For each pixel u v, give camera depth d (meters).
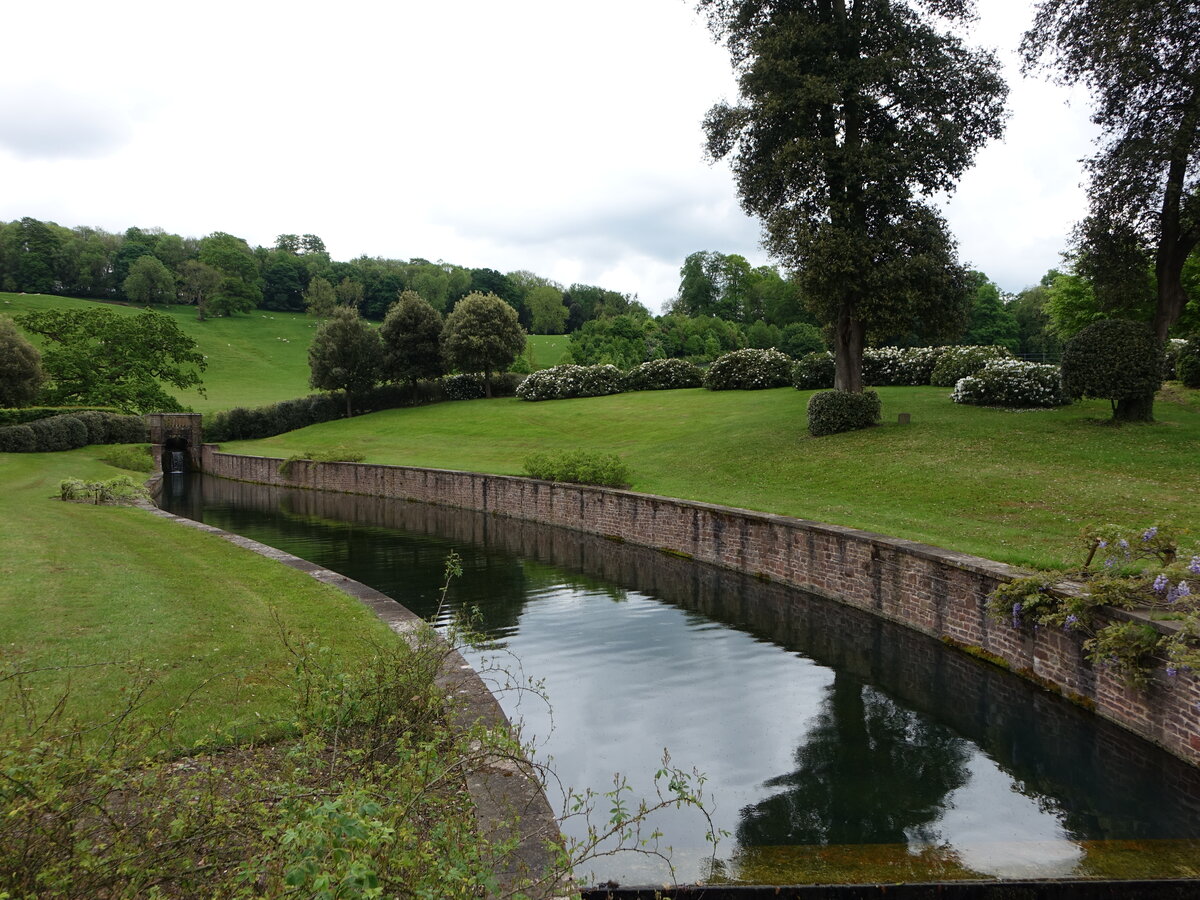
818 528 13.70
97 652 7.57
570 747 7.77
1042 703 8.69
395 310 54.91
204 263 111.62
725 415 32.75
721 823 6.19
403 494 31.81
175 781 3.89
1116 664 7.69
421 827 3.98
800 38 20.53
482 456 34.12
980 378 23.95
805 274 20.98
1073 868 5.43
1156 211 18.95
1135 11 16.83
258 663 7.61
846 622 12.25
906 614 11.73
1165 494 12.99
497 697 9.21
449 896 3.18
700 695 9.28
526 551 19.47
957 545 11.73
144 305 105.94
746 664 10.41
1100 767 7.21
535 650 11.19
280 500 32.75
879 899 5.12
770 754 7.60
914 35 20.77
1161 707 7.32
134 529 16.92
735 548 16.11
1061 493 13.88
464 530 23.33
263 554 14.37
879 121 21.67
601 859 5.55
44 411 42.41
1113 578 8.16
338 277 123.56
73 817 3.35
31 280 104.56
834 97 19.95
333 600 10.63
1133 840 5.89
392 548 20.17
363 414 53.34
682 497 19.12
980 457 17.20
